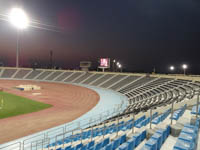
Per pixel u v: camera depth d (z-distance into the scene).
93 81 65.06
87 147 8.95
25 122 20.11
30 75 83.69
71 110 26.62
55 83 67.19
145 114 16.31
